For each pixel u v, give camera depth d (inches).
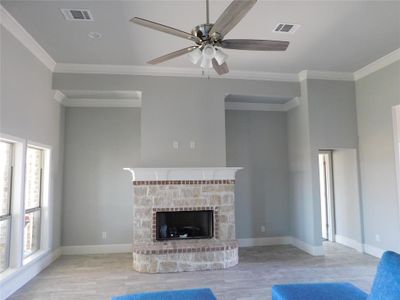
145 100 206.8
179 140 207.9
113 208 231.6
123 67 203.9
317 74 220.2
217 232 200.1
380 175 201.9
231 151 251.0
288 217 252.5
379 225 203.0
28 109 163.5
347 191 236.7
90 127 235.6
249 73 218.2
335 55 189.6
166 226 201.5
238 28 151.9
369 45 175.5
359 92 222.8
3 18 135.0
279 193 253.4
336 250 223.6
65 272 178.2
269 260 199.0
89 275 172.4
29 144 166.7
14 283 148.1
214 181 203.3
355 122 225.1
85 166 232.4
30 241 181.5
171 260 177.9
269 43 105.5
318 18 144.0
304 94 223.1
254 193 250.1
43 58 181.8
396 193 188.4
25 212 171.9
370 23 149.5
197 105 211.9
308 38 165.0
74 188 229.6
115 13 137.0
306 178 222.2
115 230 230.2
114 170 234.5
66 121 233.3
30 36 158.1
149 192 196.2
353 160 227.5
